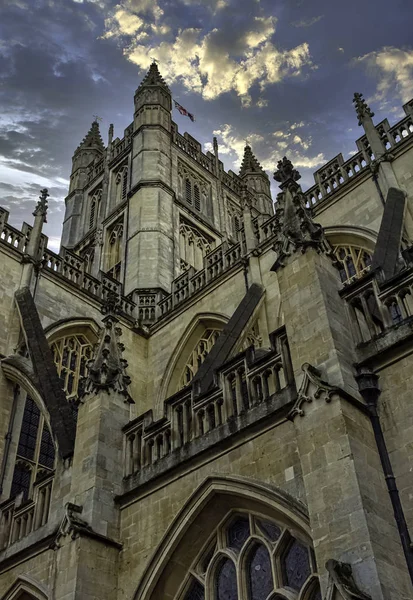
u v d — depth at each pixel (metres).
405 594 15.83
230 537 22.30
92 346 46.38
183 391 26.02
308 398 19.36
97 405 27.38
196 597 22.28
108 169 74.81
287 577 19.94
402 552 16.77
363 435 18.47
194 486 22.84
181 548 22.72
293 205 25.39
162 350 47.66
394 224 34.38
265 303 41.56
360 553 16.02
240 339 37.88
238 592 20.66
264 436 21.50
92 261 68.44
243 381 25.11
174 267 59.22
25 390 37.22
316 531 17.31
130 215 63.28
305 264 22.97
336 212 41.97
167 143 71.62
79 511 24.50
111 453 26.28
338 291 22.78
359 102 44.94
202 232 68.38
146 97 75.81
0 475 34.88
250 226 46.78
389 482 17.92
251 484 20.84
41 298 44.22
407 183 38.91
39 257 46.03
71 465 26.98
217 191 76.19
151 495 24.38
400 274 20.92
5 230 45.28
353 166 43.12
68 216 77.75
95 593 22.50
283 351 22.56
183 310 48.16
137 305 51.97
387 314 20.89
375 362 20.09
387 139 42.34
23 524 28.19
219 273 46.69
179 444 24.91
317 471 18.09
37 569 25.39
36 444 38.25
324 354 20.30
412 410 18.61
